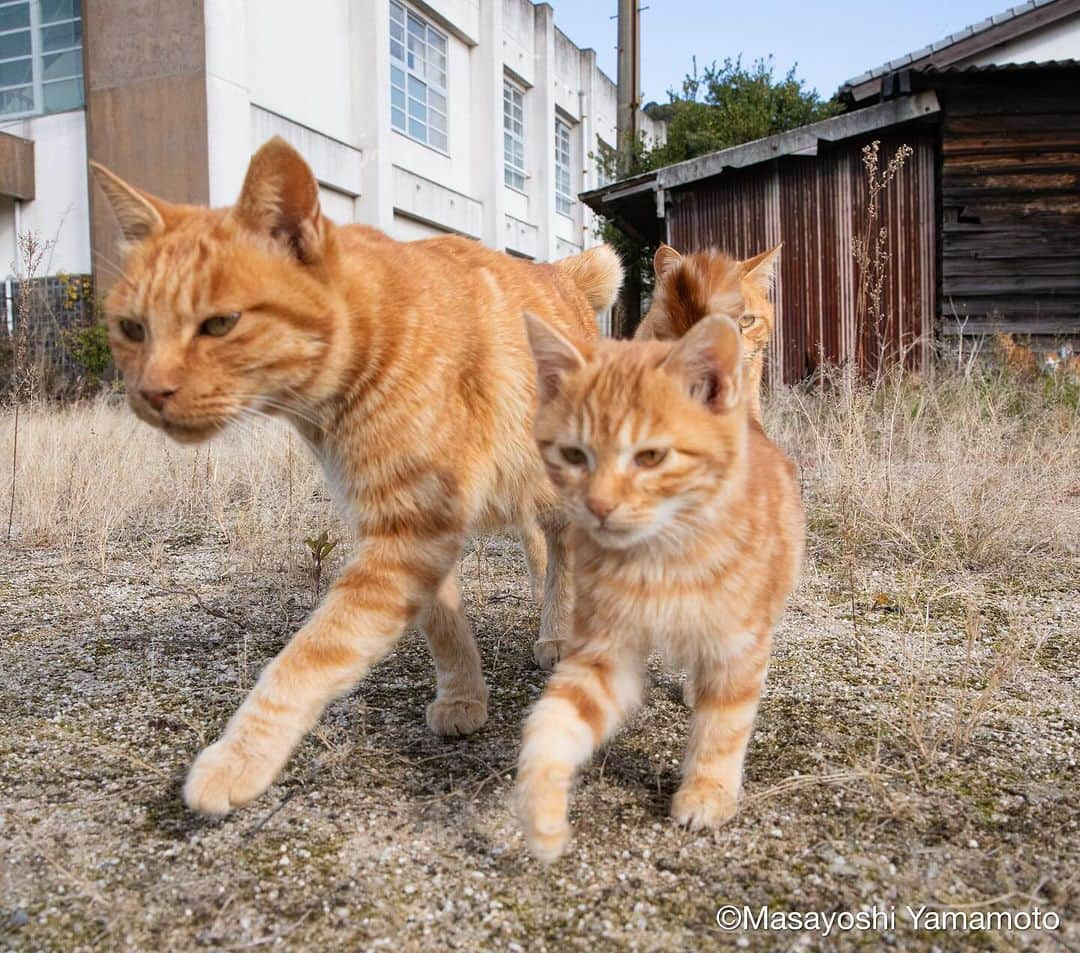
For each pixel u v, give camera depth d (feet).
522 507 1.85
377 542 1.53
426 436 1.54
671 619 1.39
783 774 1.49
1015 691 1.82
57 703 1.83
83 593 2.72
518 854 1.27
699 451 1.39
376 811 1.39
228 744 1.38
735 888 1.18
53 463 3.97
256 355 1.47
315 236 1.49
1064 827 1.31
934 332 6.77
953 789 1.42
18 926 1.12
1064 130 6.52
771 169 7.32
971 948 1.06
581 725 1.32
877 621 2.31
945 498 3.15
